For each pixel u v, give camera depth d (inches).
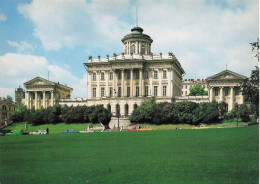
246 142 1695.4
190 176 1128.2
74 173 1226.0
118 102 4960.6
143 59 4965.6
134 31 5580.7
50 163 1412.4
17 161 1480.1
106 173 1206.3
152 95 5036.9
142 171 1208.8
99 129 3949.3
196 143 1808.6
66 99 5438.0
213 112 4192.9
